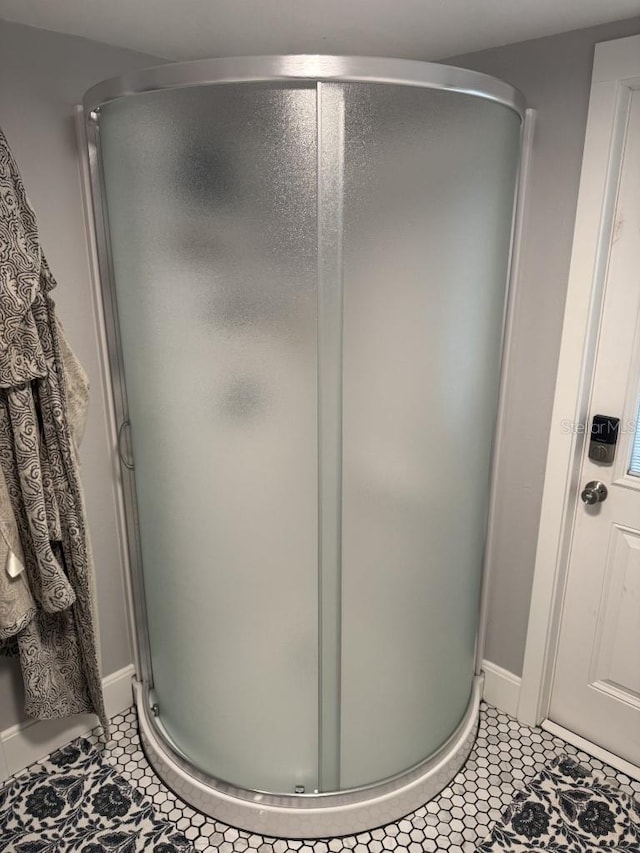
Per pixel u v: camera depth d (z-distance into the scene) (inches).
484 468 64.4
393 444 53.2
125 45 60.6
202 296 50.1
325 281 46.1
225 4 49.4
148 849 60.7
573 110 57.1
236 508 54.3
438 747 67.9
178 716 68.1
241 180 45.8
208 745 64.7
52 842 61.4
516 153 55.3
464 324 54.2
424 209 48.3
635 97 54.9
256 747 61.7
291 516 52.8
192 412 53.8
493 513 71.1
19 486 56.4
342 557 53.9
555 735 74.7
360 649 57.9
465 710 73.8
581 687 73.0
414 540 57.5
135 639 74.9
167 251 50.8
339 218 45.3
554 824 63.4
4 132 54.9
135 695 76.9
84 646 64.1
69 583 59.0
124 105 49.4
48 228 59.6
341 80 42.6
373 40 58.9
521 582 72.8
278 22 53.6
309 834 62.0
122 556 73.2
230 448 53.0
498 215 54.6
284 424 50.6
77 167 60.4
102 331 64.4
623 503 64.7
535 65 58.3
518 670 76.1
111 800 66.1
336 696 58.1
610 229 59.0
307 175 44.4
